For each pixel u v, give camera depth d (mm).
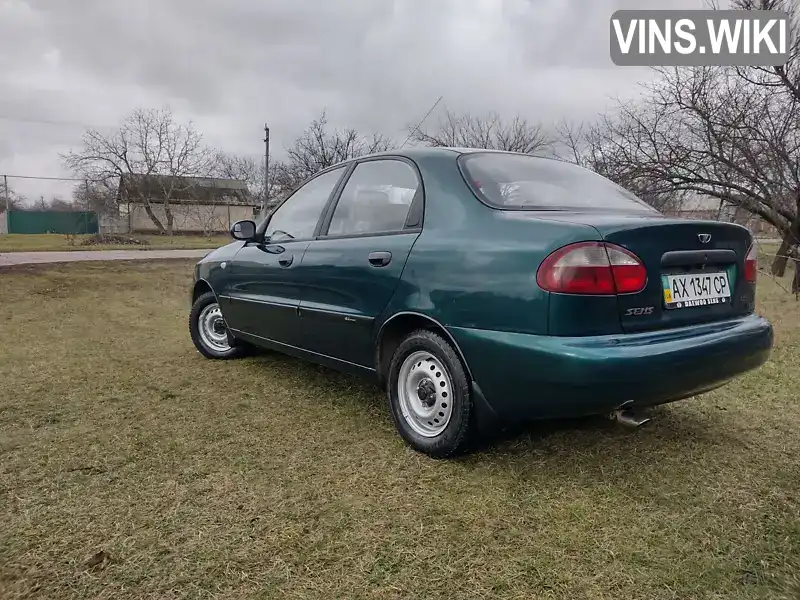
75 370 4141
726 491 2318
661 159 10156
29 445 2740
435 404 2623
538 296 2115
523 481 2389
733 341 2318
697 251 2348
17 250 16953
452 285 2420
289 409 3295
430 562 1843
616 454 2658
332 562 1838
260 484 2359
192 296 4754
